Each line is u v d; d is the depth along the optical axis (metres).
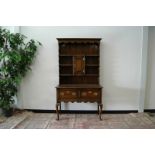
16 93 4.42
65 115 4.51
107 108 4.69
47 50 4.54
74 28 4.47
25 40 4.50
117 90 4.63
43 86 4.64
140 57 4.54
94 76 4.56
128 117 4.36
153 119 4.20
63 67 4.54
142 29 4.44
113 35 4.48
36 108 4.71
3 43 4.02
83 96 4.11
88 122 4.01
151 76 4.68
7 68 4.05
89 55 4.37
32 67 4.58
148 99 4.75
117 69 4.57
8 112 4.25
